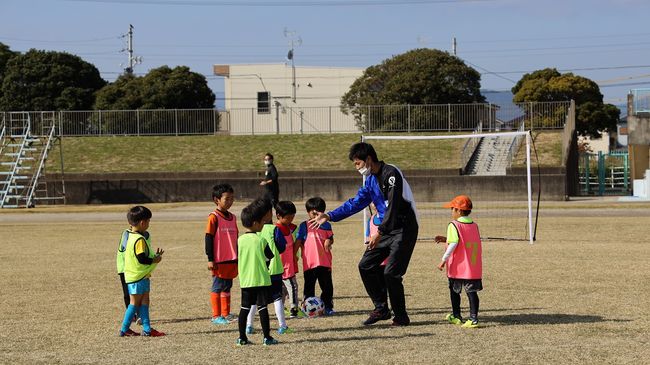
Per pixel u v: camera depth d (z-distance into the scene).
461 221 8.34
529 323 8.45
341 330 8.34
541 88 55.84
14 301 10.59
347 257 15.07
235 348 7.49
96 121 44.78
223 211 9.05
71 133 44.66
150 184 37.25
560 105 41.53
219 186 9.02
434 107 42.56
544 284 11.20
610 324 8.29
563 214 25.48
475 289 8.29
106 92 50.25
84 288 11.72
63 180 37.44
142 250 8.16
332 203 34.22
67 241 19.42
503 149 39.19
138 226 8.27
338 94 57.09
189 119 44.97
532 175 34.12
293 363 6.82
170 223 24.95
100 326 8.84
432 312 9.34
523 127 40.22
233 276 8.99
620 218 23.48
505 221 23.31
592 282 11.30
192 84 50.88
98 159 40.91
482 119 42.22
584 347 7.21
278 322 8.91
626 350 7.07
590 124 55.97
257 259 7.64
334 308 9.84
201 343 7.78
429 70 47.94
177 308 9.98
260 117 56.09
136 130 44.88
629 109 37.44
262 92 57.09
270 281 7.75
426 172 36.38
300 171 37.78
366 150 8.46
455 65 48.53
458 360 6.79
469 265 8.27
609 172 42.69
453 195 34.56
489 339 7.64
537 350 7.11
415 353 7.09
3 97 51.19
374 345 7.48
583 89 55.94
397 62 49.50
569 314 8.93
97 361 7.05
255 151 41.44
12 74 51.09
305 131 49.25
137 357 7.18
